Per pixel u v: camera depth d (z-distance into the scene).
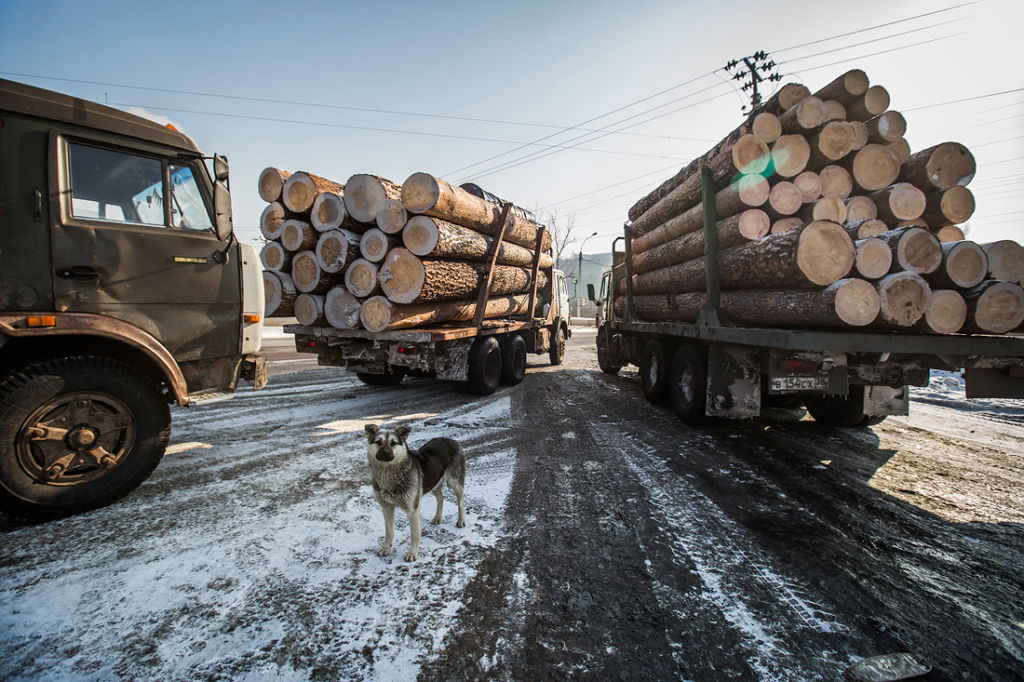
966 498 3.63
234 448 4.53
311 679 1.74
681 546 2.83
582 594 2.33
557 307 11.95
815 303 3.80
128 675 1.73
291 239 6.04
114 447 3.20
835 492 3.72
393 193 5.83
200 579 2.35
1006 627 2.15
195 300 3.70
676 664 1.87
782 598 2.33
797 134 4.95
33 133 3.00
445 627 2.05
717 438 5.20
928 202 4.63
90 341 3.24
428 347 6.03
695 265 5.92
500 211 7.63
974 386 3.97
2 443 2.74
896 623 2.16
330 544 2.75
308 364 10.77
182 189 3.68
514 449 4.69
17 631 1.94
